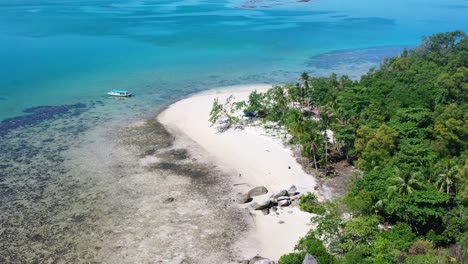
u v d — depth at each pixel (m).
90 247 60.94
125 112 115.94
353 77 147.62
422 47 148.25
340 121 93.00
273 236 63.06
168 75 150.50
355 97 100.81
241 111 112.56
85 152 91.56
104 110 117.50
